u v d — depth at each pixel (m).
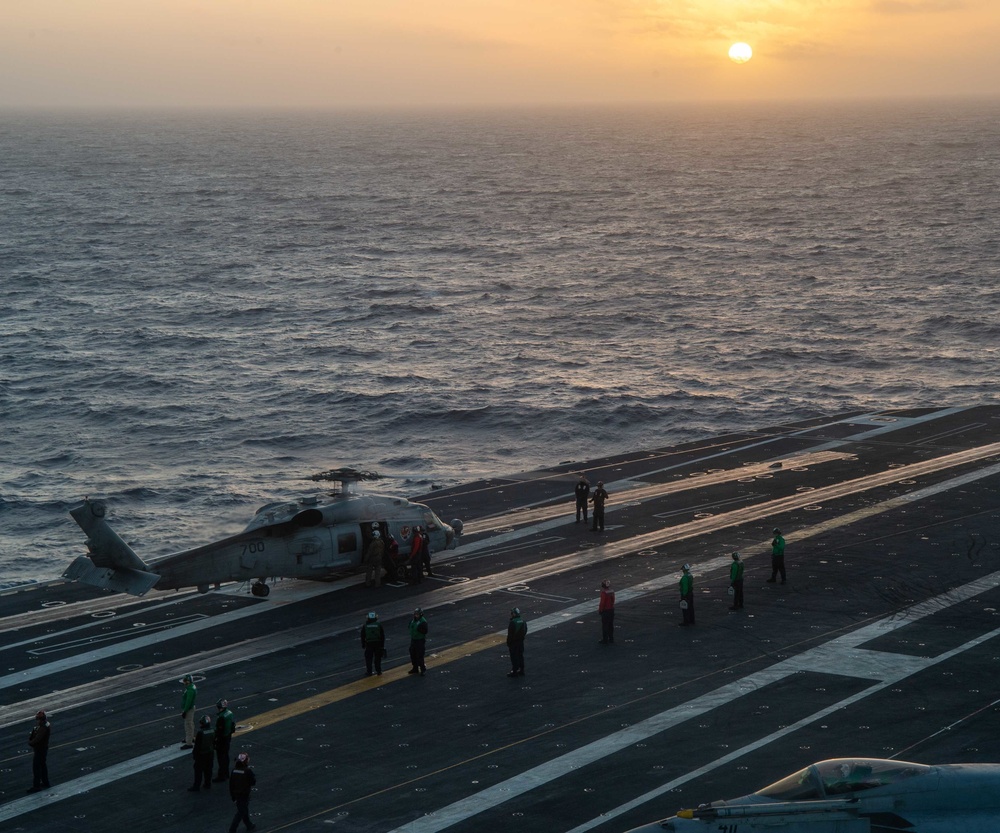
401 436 79.56
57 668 36.72
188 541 59.28
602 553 47.81
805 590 42.66
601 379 93.81
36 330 114.12
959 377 93.50
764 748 29.98
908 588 42.50
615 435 79.62
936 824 20.27
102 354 103.75
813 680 34.41
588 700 33.41
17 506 64.81
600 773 28.95
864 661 35.78
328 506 43.84
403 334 113.75
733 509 53.62
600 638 38.44
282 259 167.12
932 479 57.75
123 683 35.50
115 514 63.44
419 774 29.27
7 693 34.84
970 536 48.56
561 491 57.81
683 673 35.19
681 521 52.00
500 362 101.00
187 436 79.19
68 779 29.48
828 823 20.48
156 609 42.09
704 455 64.44
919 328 111.88
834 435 68.12
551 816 26.97
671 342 108.75
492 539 50.19
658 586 43.56
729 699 33.19
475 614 41.06
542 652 37.31
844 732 30.78
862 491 55.97
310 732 31.86
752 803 20.95
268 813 27.58
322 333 114.38
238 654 37.72
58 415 84.25
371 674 35.69
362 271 155.75
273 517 42.53
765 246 175.62
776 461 62.34
